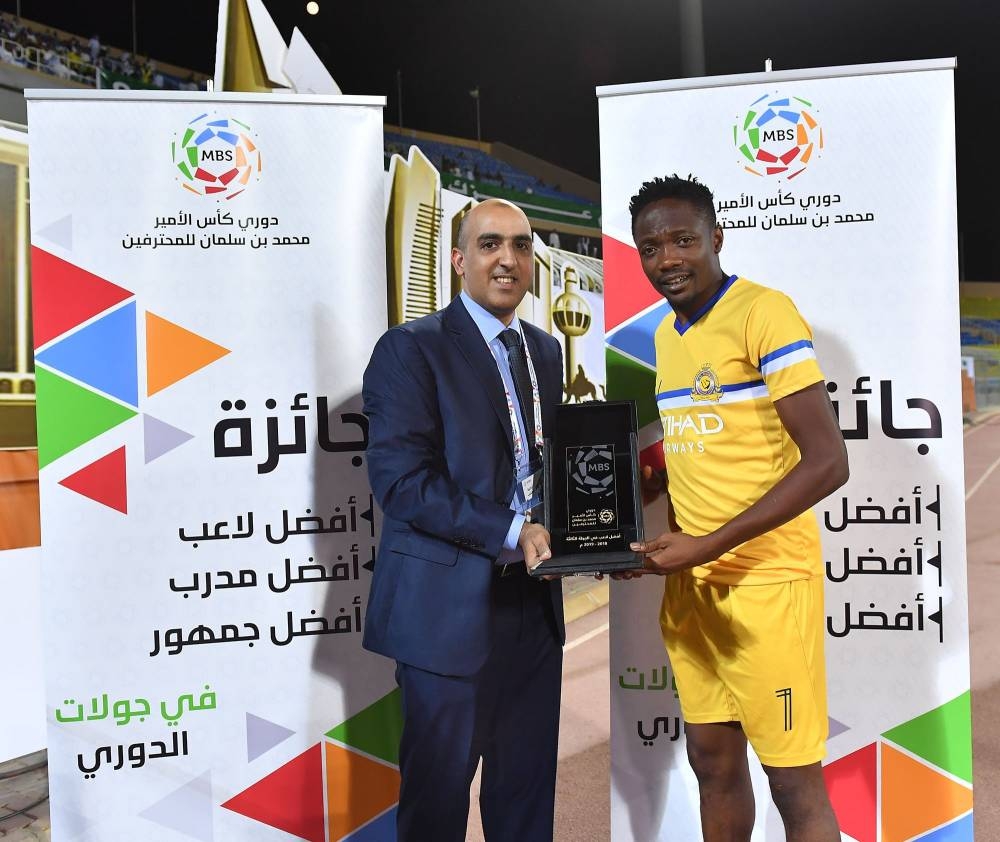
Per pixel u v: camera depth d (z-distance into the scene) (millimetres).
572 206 13000
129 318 2186
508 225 2010
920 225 2158
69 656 2184
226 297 2230
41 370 2145
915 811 2256
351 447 2305
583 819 2658
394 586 2041
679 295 1898
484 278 2016
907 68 2129
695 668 2004
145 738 2236
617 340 2270
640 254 1959
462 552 1980
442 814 2016
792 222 2193
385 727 2359
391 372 2006
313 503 2297
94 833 2217
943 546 2203
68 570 2180
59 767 2189
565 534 1806
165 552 2229
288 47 2732
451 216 5441
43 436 2154
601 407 1846
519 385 2072
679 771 2340
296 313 2266
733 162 2201
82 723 2197
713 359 1877
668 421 2010
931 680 2229
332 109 2254
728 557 1886
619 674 2344
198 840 2281
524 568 2047
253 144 2225
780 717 1856
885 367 2189
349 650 2332
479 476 1972
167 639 2236
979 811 2566
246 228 2230
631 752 2352
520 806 2104
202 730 2268
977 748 3053
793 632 1854
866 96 2152
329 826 2346
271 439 2268
